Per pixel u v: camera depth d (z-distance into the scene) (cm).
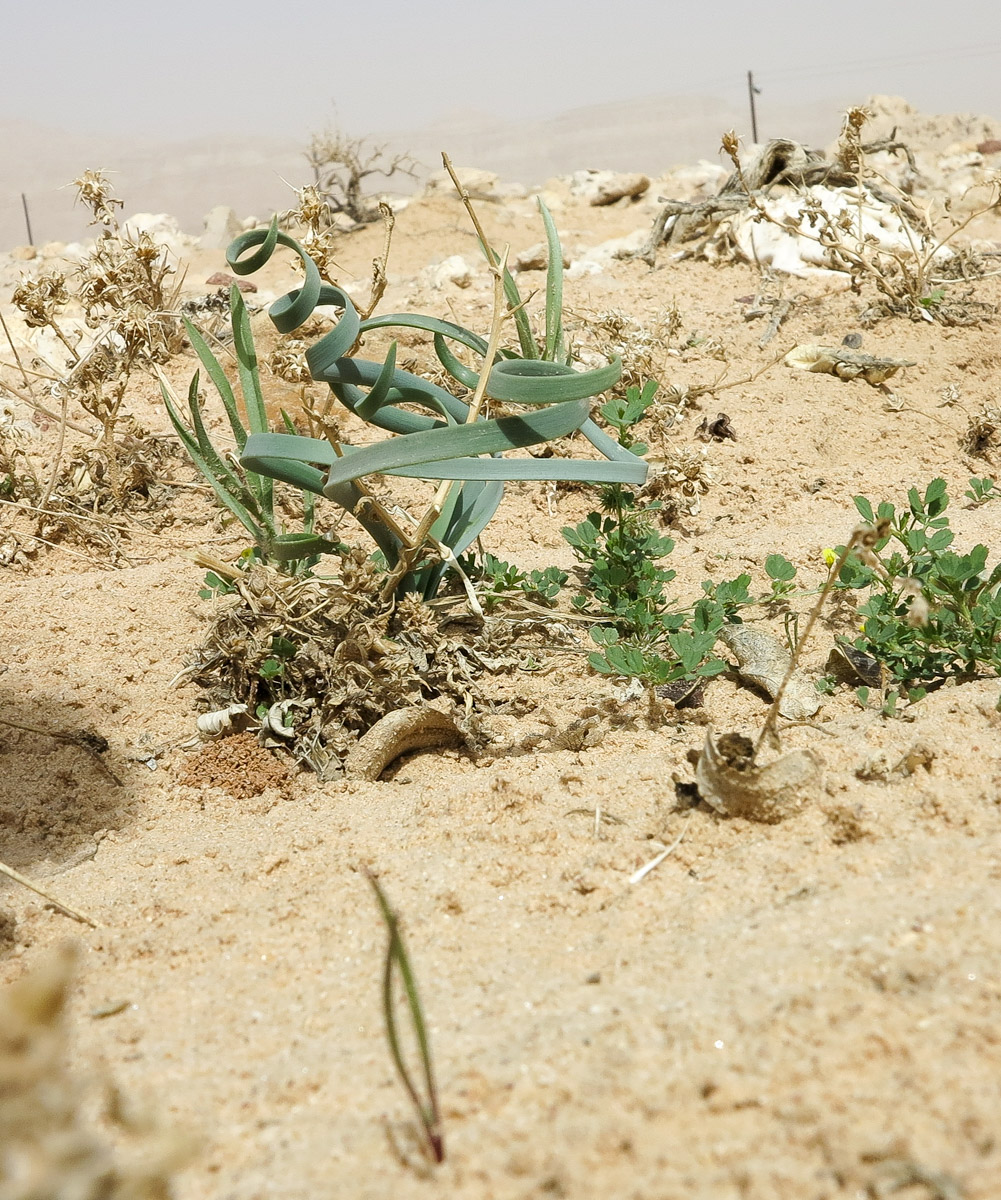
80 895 215
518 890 192
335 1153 128
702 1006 145
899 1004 138
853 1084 127
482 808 226
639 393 369
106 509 448
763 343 616
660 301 708
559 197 1380
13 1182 88
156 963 183
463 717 277
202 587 367
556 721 283
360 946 180
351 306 295
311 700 286
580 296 731
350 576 282
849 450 495
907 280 641
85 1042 161
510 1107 131
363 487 295
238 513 328
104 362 477
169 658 327
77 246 1266
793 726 251
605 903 184
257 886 209
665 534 421
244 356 323
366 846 217
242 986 173
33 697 307
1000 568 282
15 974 186
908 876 173
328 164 1291
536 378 259
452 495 322
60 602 366
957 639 278
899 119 1819
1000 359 589
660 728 271
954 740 222
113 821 259
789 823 199
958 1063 127
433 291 770
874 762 213
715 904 177
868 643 281
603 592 333
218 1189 126
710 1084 129
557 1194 118
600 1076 134
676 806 210
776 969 151
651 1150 122
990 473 467
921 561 305
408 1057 146
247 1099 142
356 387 316
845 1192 114
